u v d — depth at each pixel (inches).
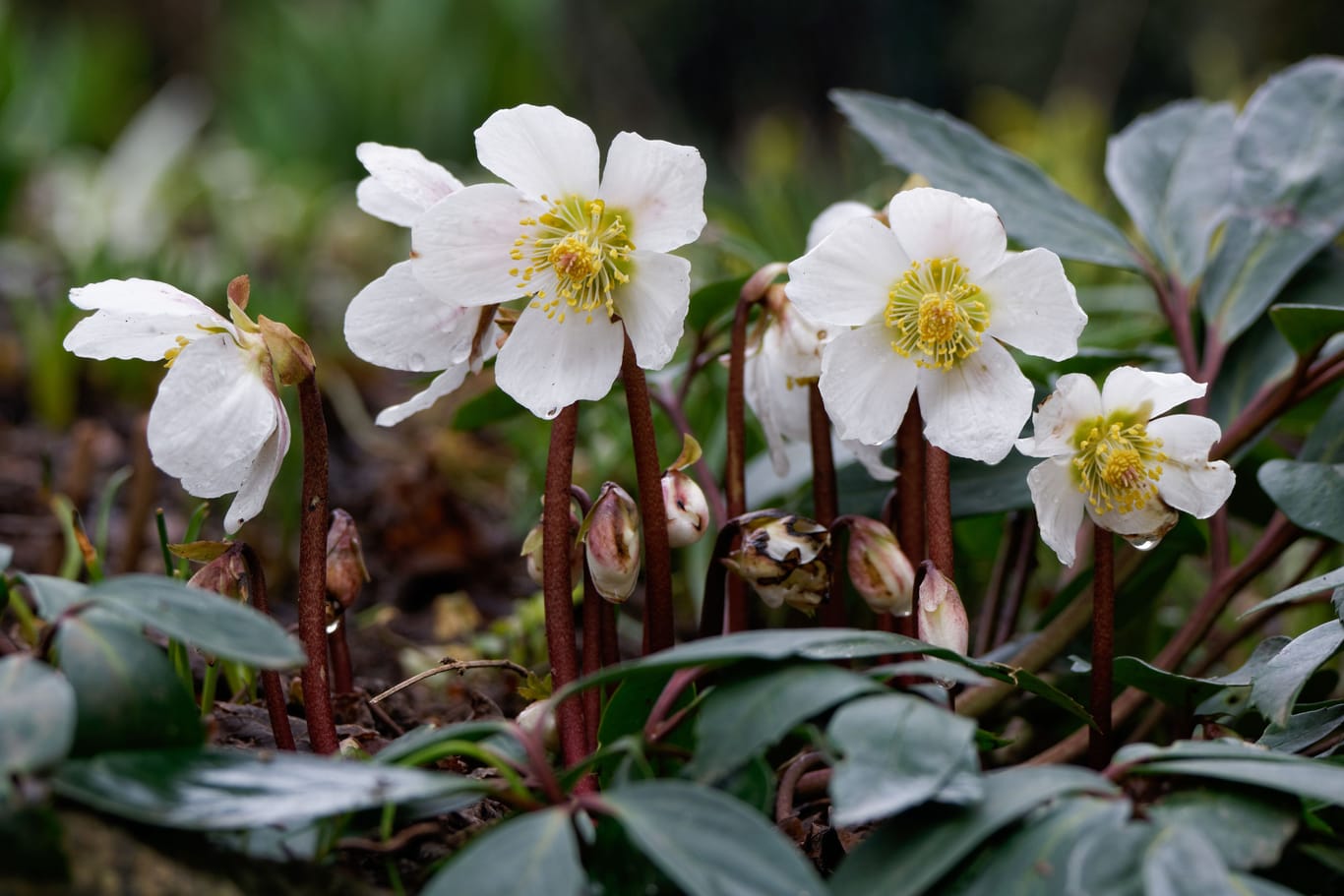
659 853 31.1
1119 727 39.1
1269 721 36.2
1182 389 34.9
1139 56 215.2
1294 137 42.8
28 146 117.4
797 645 32.4
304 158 140.2
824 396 35.3
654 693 34.4
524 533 53.0
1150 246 43.0
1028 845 31.9
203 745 32.3
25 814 31.1
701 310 41.5
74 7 210.5
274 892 32.3
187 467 34.1
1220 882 31.1
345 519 36.8
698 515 35.5
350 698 38.0
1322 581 35.4
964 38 234.4
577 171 34.7
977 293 35.1
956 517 39.7
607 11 257.4
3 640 34.5
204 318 34.4
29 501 55.1
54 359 65.7
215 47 203.5
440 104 145.1
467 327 35.5
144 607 32.0
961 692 40.2
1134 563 39.9
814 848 35.6
